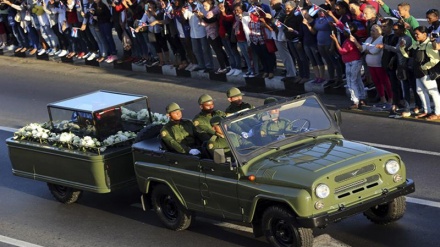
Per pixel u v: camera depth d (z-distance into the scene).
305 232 11.12
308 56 20.45
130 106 14.80
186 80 23.77
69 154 14.21
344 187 11.14
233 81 22.73
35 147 14.83
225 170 11.88
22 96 23.98
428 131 16.89
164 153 12.82
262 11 20.75
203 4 22.47
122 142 14.08
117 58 26.33
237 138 11.92
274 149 11.98
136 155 13.38
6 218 14.81
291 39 20.50
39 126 15.23
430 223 12.48
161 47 24.55
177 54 24.14
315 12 19.97
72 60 27.59
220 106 20.75
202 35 23.02
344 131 17.58
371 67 18.44
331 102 19.70
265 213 11.47
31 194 15.99
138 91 23.20
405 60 17.44
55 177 14.72
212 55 24.56
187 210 12.87
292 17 20.36
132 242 13.02
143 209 13.66
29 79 26.12
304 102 12.55
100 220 14.21
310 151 11.80
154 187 13.26
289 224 11.19
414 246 11.69
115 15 25.34
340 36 19.38
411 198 13.52
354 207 11.12
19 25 29.12
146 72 25.22
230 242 12.53
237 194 11.73
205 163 12.17
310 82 20.83
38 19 27.98
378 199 11.37
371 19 18.47
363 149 11.76
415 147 16.08
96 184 13.95
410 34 17.75
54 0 27.22
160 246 12.71
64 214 14.70
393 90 18.05
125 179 14.10
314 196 10.87
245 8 21.70
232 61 22.73
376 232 12.30
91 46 26.92
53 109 15.04
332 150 11.77
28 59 28.89
